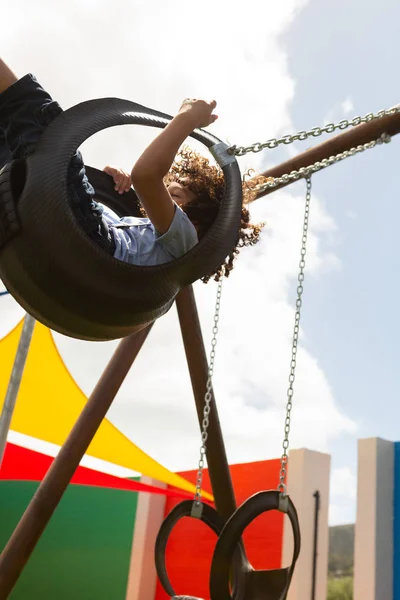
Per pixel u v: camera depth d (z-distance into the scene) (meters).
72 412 7.08
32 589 9.26
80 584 9.18
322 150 3.55
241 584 2.67
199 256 1.96
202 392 3.98
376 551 6.48
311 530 7.18
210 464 3.95
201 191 2.21
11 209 1.83
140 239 2.03
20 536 3.85
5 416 4.88
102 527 9.34
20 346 4.98
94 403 4.08
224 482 3.93
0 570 3.81
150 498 9.07
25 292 1.94
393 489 6.79
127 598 8.70
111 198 2.54
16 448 7.02
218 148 2.12
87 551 9.30
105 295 1.89
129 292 1.90
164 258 2.04
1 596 3.78
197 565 8.36
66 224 1.82
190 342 3.97
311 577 7.03
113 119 1.94
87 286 1.86
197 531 8.52
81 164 1.94
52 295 1.89
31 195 1.81
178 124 1.96
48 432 7.12
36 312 1.99
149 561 8.82
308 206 2.87
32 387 7.11
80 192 1.92
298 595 6.90
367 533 6.59
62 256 1.83
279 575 2.58
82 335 2.03
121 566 8.96
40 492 3.94
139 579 8.67
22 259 1.86
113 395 4.11
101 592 8.99
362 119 2.41
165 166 1.90
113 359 4.16
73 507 9.62
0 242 1.87
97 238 1.93
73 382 7.13
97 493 9.55
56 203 1.81
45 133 1.86
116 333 2.02
